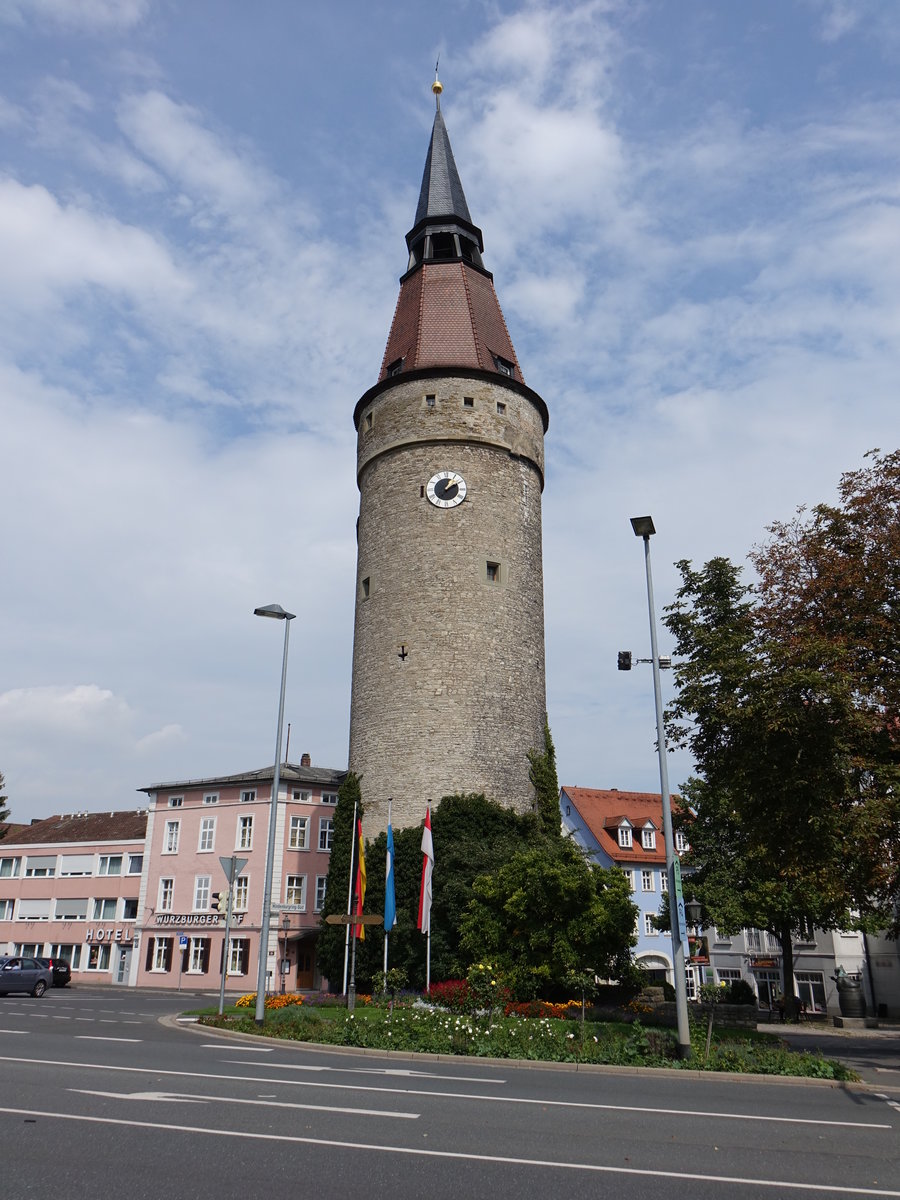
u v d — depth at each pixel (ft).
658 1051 53.98
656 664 63.77
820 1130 32.81
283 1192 22.62
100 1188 22.56
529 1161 26.55
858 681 63.62
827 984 149.59
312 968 155.84
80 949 177.17
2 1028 65.87
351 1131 29.91
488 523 123.95
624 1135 30.76
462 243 144.25
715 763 77.87
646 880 177.37
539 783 117.91
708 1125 33.17
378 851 111.86
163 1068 44.34
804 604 72.08
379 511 127.54
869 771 64.54
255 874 158.20
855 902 69.72
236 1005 95.81
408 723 115.65
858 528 72.74
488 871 100.58
